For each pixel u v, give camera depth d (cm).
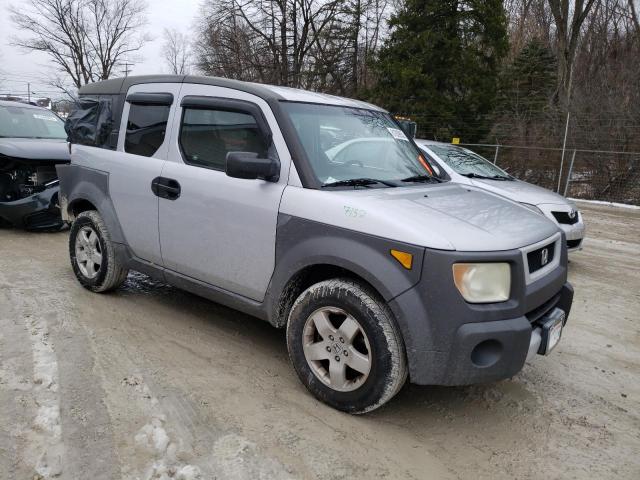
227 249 370
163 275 427
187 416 305
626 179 1555
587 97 1850
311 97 394
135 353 381
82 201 494
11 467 256
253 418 308
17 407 304
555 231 356
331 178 346
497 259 288
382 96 2280
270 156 353
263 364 378
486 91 2202
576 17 2359
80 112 501
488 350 289
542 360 423
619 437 320
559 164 1677
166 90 427
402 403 342
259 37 3431
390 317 296
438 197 357
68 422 292
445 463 284
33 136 803
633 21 2567
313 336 330
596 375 403
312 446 286
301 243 327
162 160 418
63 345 385
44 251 645
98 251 485
